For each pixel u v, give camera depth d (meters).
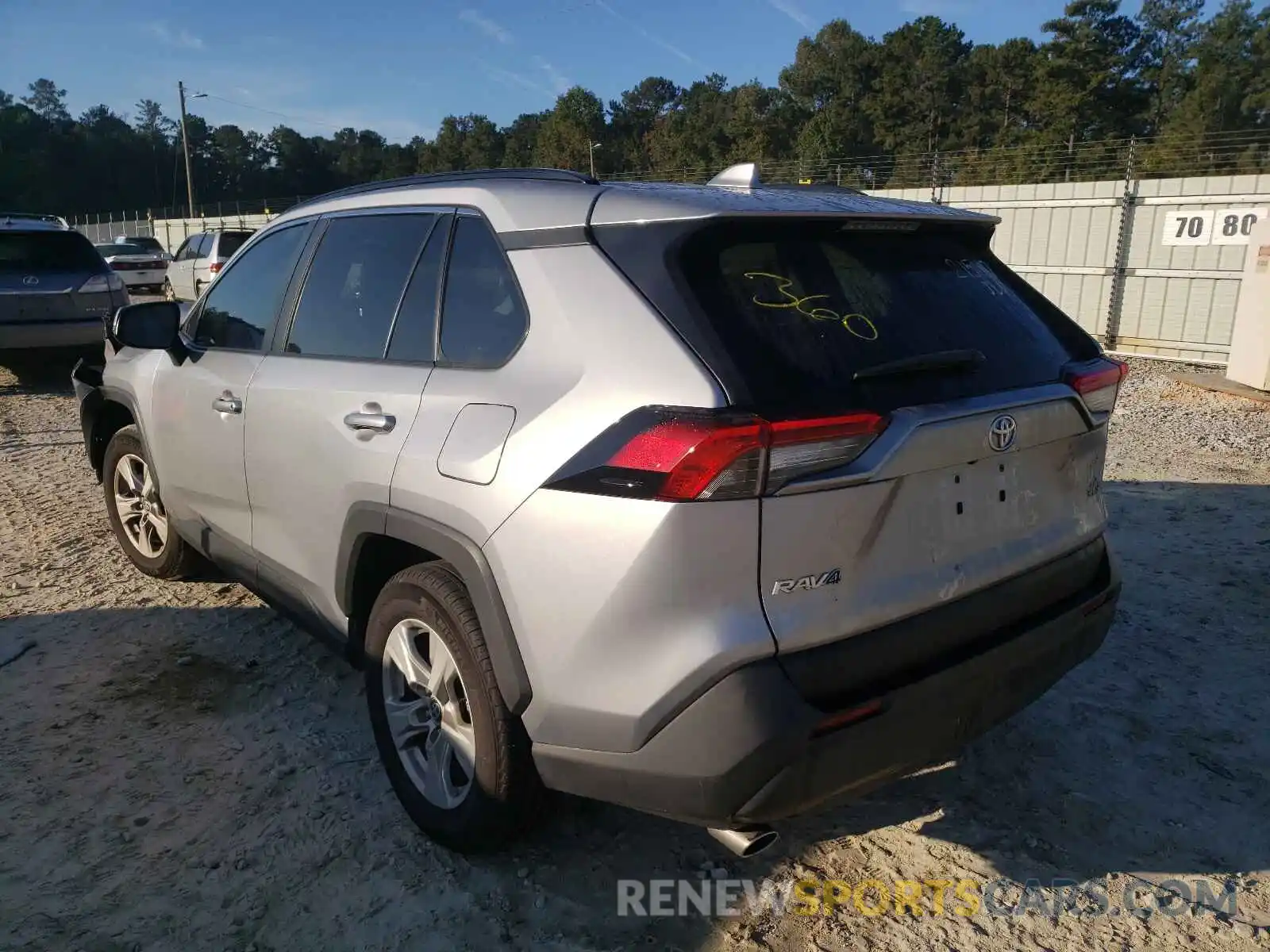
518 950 2.44
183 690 3.68
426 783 2.78
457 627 2.52
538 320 2.43
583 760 2.25
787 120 81.94
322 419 2.99
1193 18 78.88
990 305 2.67
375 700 2.91
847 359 2.21
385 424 2.74
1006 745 3.34
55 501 6.10
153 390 4.10
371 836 2.86
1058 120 63.06
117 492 4.77
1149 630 4.21
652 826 2.90
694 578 2.04
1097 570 2.86
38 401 9.70
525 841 2.79
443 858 2.76
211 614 4.36
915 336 2.38
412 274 2.91
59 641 4.08
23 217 11.73
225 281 3.93
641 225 2.32
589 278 2.36
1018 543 2.53
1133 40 68.44
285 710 3.55
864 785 2.26
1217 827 2.91
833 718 2.10
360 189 3.39
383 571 3.01
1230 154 18.25
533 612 2.27
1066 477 2.68
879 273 2.50
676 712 2.08
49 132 98.62
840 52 86.88
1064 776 3.16
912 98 74.50
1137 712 3.55
